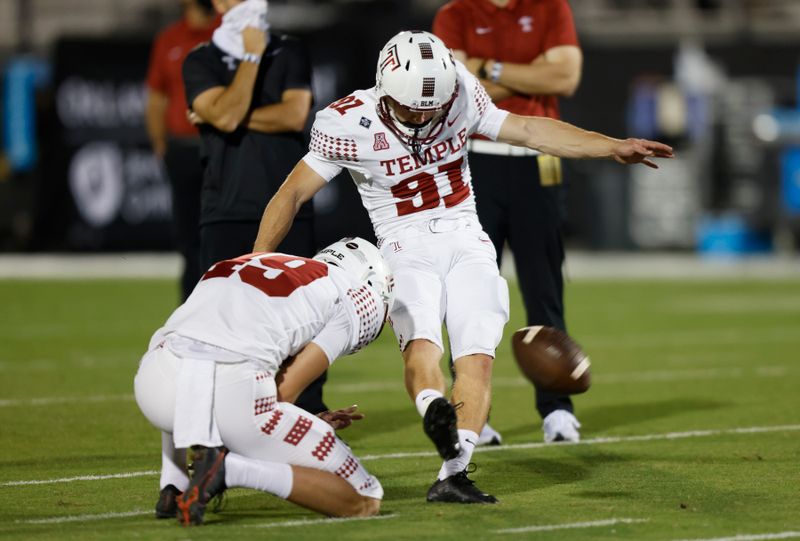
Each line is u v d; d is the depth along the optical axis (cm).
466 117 1862
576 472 2036
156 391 1628
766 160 6900
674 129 6762
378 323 1736
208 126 2244
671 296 5334
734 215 7019
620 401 2827
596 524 1650
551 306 2366
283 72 2252
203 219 2252
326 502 1659
